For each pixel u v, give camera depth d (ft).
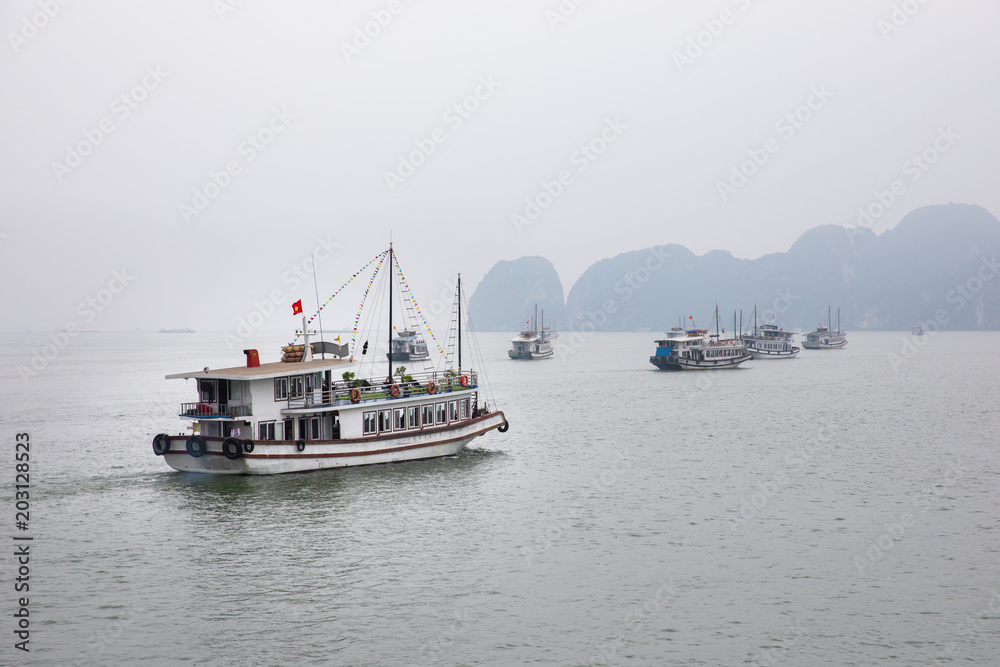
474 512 162.71
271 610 111.65
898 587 121.29
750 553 136.87
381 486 184.55
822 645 102.01
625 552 137.39
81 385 493.77
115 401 391.24
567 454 230.48
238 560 132.16
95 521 155.22
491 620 108.99
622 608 113.29
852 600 116.37
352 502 169.78
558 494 178.70
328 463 197.77
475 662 97.30
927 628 107.04
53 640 102.06
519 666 96.32
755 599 116.67
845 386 456.86
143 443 253.44
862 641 103.19
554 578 124.67
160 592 118.01
